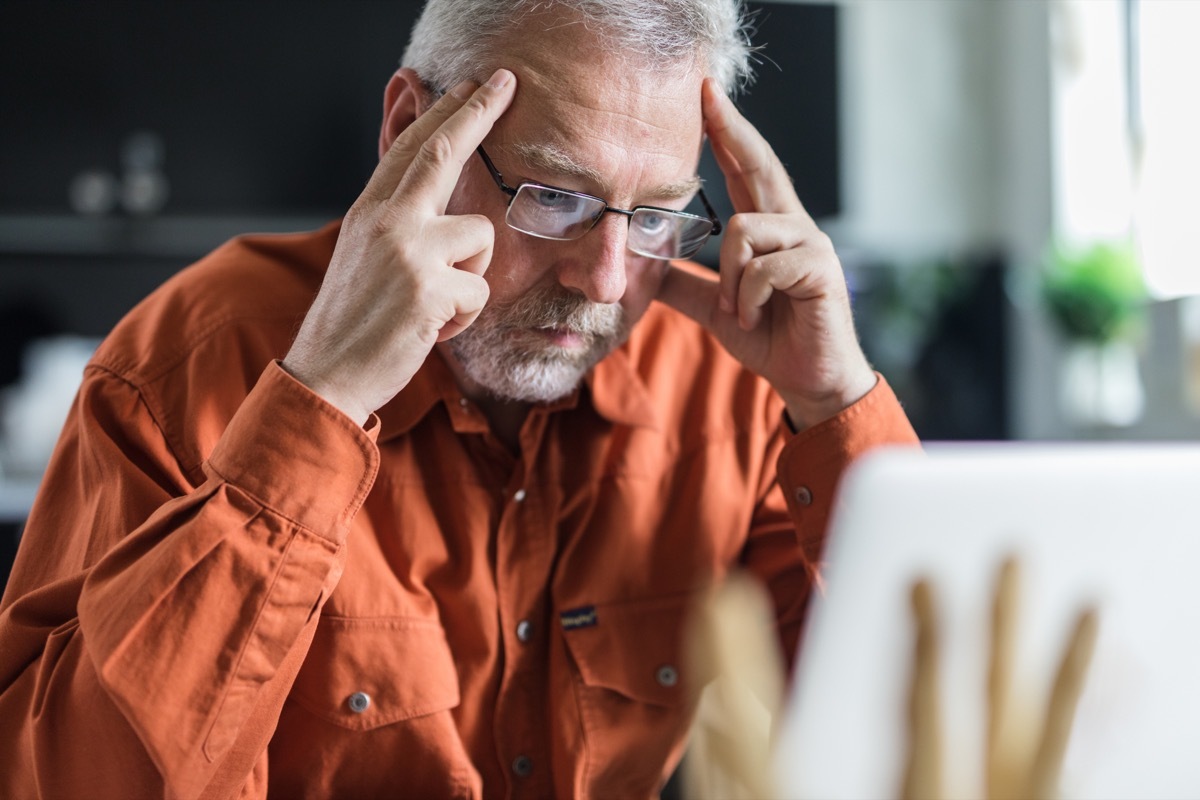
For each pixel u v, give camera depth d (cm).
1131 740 61
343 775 98
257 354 105
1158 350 311
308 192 347
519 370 101
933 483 55
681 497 115
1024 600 57
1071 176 365
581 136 92
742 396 120
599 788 104
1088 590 58
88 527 93
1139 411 324
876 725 58
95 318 343
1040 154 378
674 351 121
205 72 340
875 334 385
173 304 107
